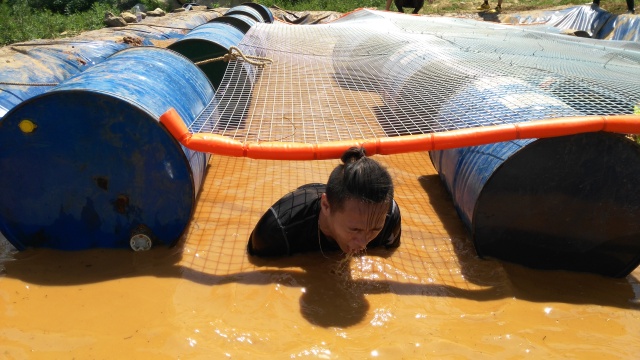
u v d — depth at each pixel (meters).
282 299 3.10
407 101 4.48
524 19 14.04
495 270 3.56
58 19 13.74
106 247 3.63
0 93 5.41
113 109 3.25
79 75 3.73
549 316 3.12
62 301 3.02
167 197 3.49
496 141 3.06
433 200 4.69
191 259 3.50
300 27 8.36
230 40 7.45
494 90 4.22
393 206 3.60
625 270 3.64
